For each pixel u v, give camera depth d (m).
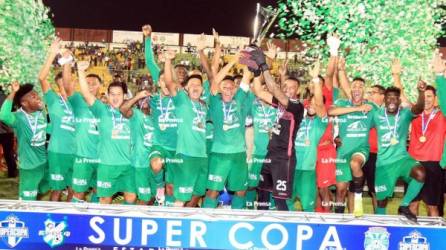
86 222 5.02
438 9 6.21
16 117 5.64
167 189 5.82
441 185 5.80
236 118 5.62
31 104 5.63
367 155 5.59
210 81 5.63
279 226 5.00
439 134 5.70
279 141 5.43
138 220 5.01
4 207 5.13
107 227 5.02
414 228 4.93
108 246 5.02
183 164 5.61
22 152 5.67
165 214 5.08
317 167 5.71
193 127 5.59
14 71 6.07
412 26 6.17
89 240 5.03
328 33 6.23
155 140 5.70
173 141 5.67
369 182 5.98
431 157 5.69
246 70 5.64
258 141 5.77
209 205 5.70
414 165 5.47
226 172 5.65
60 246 5.04
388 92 5.57
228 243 5.02
